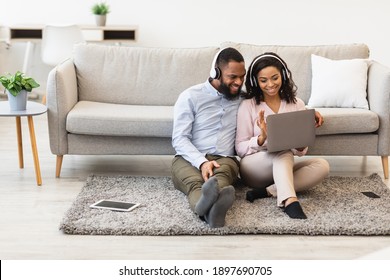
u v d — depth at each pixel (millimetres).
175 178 3141
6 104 3590
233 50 3131
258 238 2746
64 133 3518
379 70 3668
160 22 6125
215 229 2766
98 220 2852
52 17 6070
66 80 3574
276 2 6094
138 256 2553
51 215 2990
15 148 4188
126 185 3365
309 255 2582
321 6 6102
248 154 3213
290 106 3242
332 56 3992
